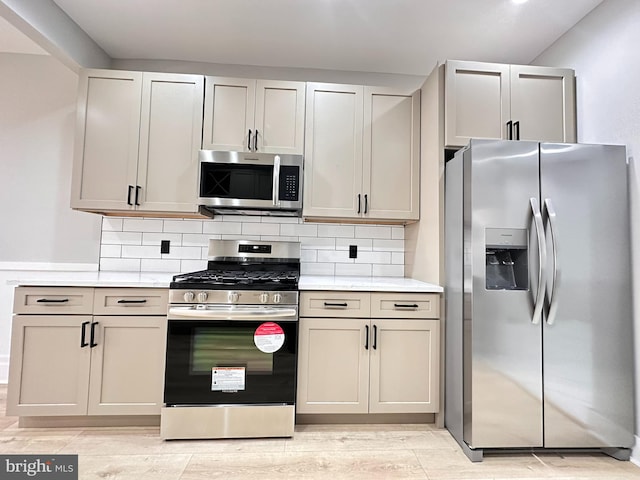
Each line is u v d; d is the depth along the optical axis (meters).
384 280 2.47
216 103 2.40
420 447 1.90
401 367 2.10
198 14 2.21
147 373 1.99
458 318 1.96
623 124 1.93
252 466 1.69
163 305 2.01
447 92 2.16
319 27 2.32
